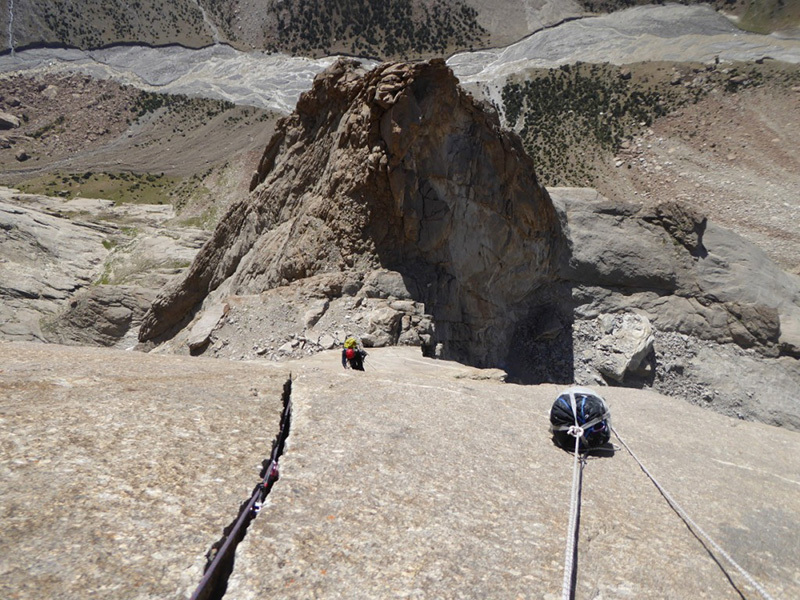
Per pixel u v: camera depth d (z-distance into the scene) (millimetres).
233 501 3893
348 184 21875
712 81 108312
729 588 3900
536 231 26859
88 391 5504
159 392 5805
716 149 92125
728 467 6312
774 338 29828
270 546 3477
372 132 21141
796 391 28938
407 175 20969
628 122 104312
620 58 129125
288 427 5910
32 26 185875
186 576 3037
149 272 55781
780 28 127188
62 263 59125
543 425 6801
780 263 64812
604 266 30656
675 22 141625
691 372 29531
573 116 110625
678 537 4496
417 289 21359
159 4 196875
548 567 3791
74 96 164750
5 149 146125
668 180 87938
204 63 174625
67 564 2924
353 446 5180
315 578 3285
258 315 20453
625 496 5133
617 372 28422
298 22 180500
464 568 3613
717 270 30906
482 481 4941
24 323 49938
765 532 4754
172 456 4324
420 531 3957
